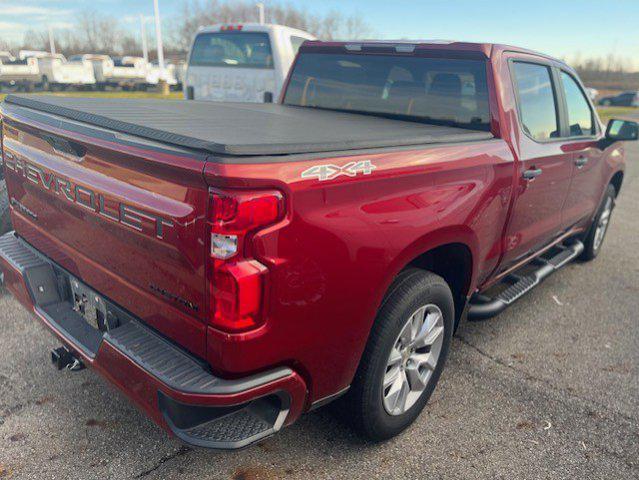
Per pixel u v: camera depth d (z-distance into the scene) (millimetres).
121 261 2232
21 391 3070
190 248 1883
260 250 1848
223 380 1956
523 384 3465
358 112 3965
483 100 3289
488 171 2939
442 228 2609
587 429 3039
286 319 1992
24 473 2484
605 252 6414
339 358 2291
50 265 2807
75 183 2361
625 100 51594
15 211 3080
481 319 3635
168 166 1872
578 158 4273
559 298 4941
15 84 28656
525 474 2668
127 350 2105
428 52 3568
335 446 2775
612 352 3961
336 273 2111
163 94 30391
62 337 2533
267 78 8289
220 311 1864
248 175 1774
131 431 2803
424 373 2918
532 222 3727
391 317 2486
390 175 2270
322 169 1979
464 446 2842
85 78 31000
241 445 1987
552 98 3949
